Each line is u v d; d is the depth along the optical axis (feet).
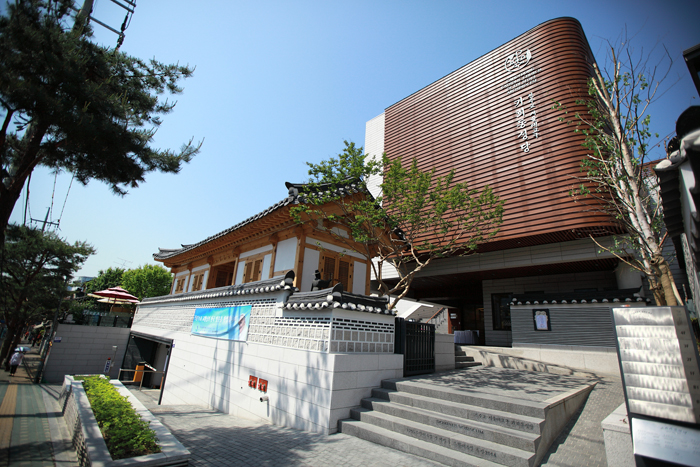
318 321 21.44
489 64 50.80
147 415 18.84
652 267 19.21
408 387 20.72
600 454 14.43
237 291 30.14
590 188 36.45
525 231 39.70
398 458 15.05
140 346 54.85
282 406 21.53
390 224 32.07
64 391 32.30
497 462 13.65
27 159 19.26
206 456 15.47
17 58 15.92
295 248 32.89
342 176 29.35
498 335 51.75
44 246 61.98
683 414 7.82
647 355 8.66
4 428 23.15
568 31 44.09
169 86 26.81
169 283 125.80
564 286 48.29
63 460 16.81
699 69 10.66
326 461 14.80
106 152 19.49
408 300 49.16
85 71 19.26
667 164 7.84
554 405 16.90
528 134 43.14
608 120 21.84
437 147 53.52
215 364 30.35
